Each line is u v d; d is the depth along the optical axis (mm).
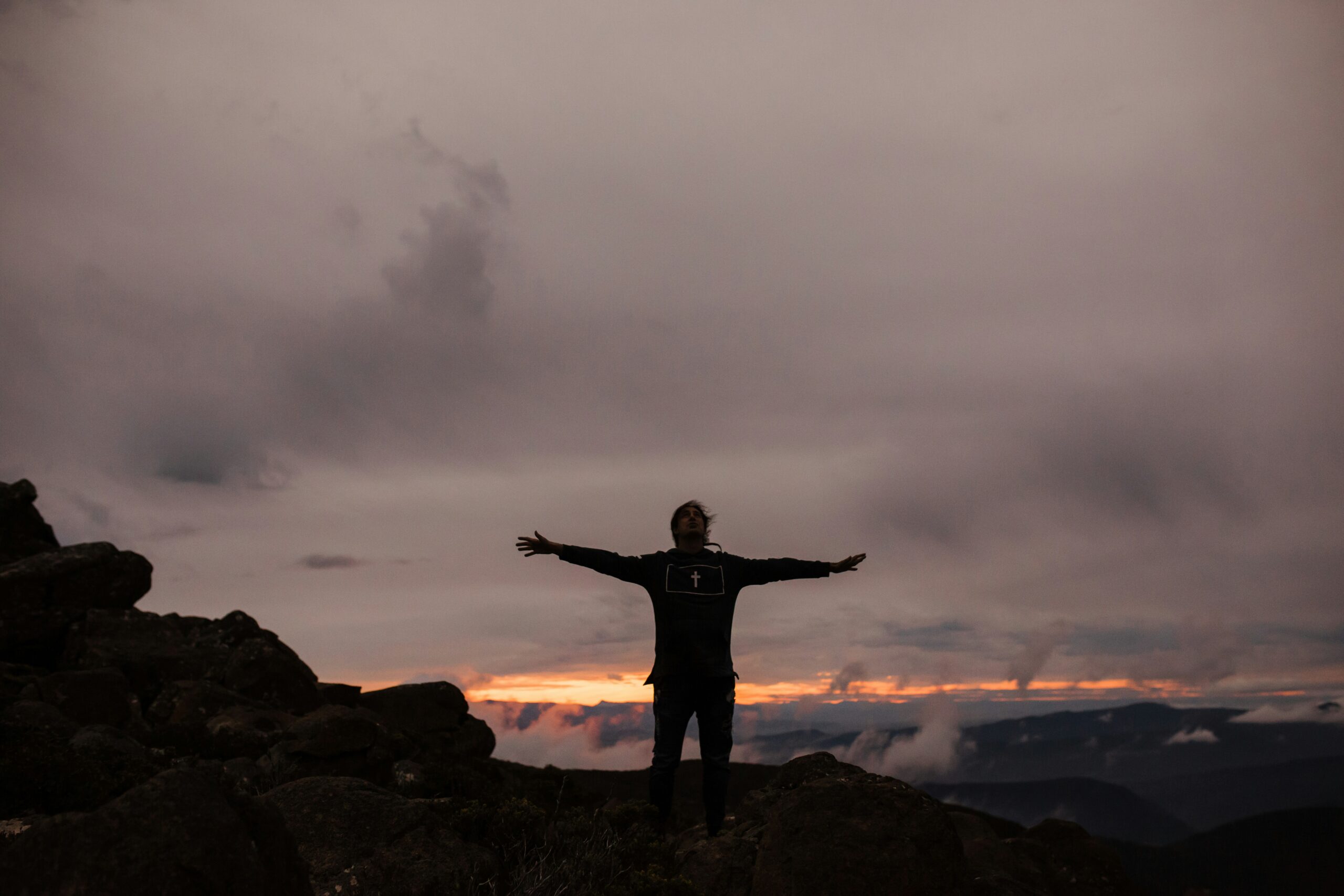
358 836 5332
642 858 6039
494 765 12367
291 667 14180
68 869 2961
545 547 6469
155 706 12836
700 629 6355
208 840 3146
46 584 14781
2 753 5926
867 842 5426
